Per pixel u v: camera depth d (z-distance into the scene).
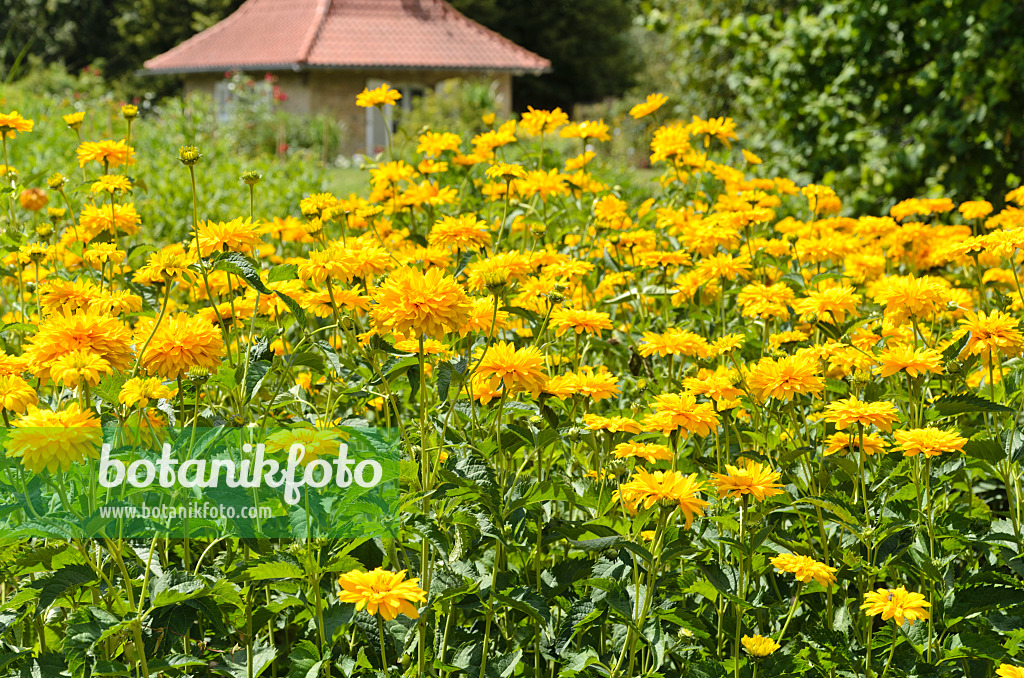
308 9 23.64
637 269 3.19
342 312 2.34
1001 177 5.94
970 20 5.75
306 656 1.77
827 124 6.28
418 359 1.98
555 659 1.98
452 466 1.93
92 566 1.66
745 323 3.08
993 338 2.13
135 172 5.96
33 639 2.04
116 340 1.81
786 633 2.09
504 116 18.14
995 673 1.96
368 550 2.21
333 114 22.16
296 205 6.55
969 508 2.23
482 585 1.92
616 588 1.77
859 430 1.95
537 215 3.79
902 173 6.02
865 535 1.93
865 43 6.10
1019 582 1.92
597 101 35.97
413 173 3.72
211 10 34.34
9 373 1.85
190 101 11.01
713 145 4.63
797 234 3.71
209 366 1.90
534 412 2.19
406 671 1.81
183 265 2.02
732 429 2.39
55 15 33.66
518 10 33.56
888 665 1.87
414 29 23.50
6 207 3.06
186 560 1.88
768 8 8.90
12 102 9.30
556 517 2.24
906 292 2.43
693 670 1.81
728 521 1.83
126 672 1.61
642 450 1.96
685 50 9.47
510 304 2.55
